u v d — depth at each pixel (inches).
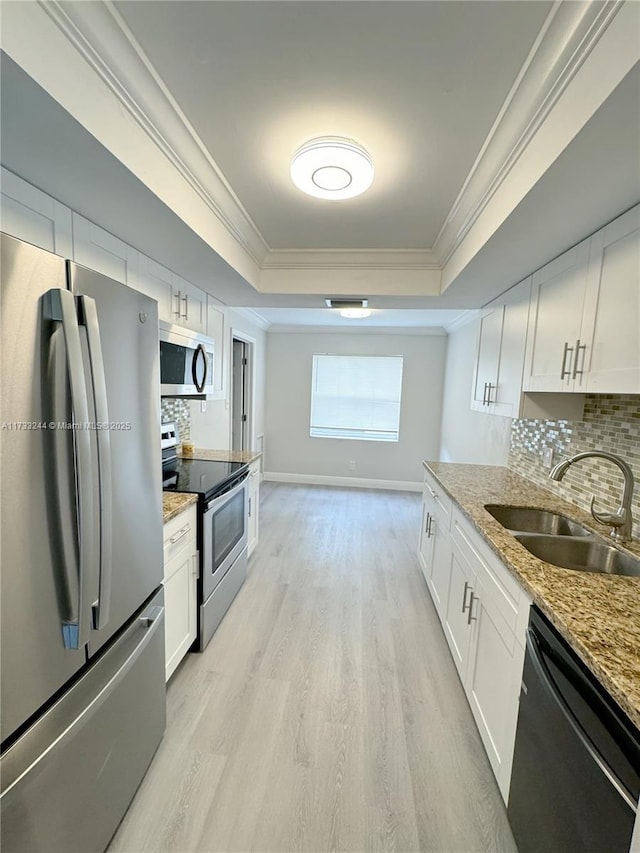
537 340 76.0
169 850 47.4
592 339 57.2
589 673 35.1
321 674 77.6
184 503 72.3
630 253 49.3
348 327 215.6
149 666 55.7
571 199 50.0
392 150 58.4
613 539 60.9
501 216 58.2
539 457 96.1
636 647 35.1
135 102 46.9
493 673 57.4
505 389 92.0
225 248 81.4
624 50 32.3
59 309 34.0
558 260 68.2
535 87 43.6
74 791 40.3
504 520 78.9
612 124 37.0
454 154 58.6
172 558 68.6
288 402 226.2
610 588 45.4
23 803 33.7
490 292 97.6
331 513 178.4
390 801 53.7
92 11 36.7
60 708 37.5
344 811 52.3
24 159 45.7
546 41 38.6
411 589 112.8
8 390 30.1
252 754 60.1
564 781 36.9
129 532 48.7
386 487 222.2
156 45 41.0
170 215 60.1
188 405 129.8
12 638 31.6
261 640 87.6
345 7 36.6
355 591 110.7
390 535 153.9
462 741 63.3
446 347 208.8
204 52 41.8
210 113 51.4
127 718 50.1
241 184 69.6
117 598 46.5
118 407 45.4
